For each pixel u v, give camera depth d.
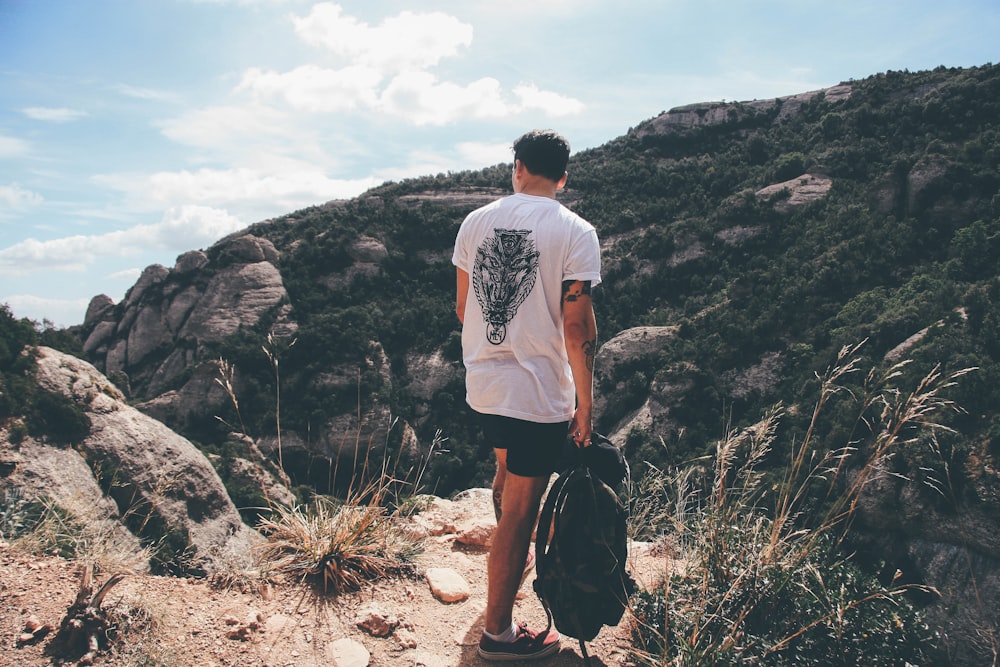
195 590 2.45
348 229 70.56
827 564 2.36
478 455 39.53
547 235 2.03
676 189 79.25
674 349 46.50
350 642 2.26
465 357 2.23
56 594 2.20
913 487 21.08
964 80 65.69
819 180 64.69
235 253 66.81
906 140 65.94
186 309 65.81
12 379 18.89
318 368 50.25
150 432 21.42
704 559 2.48
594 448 2.21
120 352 66.69
